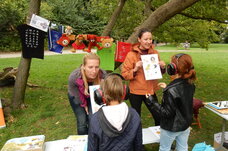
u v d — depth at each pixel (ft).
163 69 9.86
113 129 4.89
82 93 8.49
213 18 23.85
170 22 26.35
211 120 14.96
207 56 58.08
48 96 19.44
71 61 42.45
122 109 5.16
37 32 13.10
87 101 8.81
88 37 11.68
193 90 7.55
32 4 13.76
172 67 7.20
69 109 16.60
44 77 27.55
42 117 15.08
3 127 13.44
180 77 7.29
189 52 70.38
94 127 5.09
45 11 64.34
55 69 33.30
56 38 11.98
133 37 14.66
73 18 75.97
